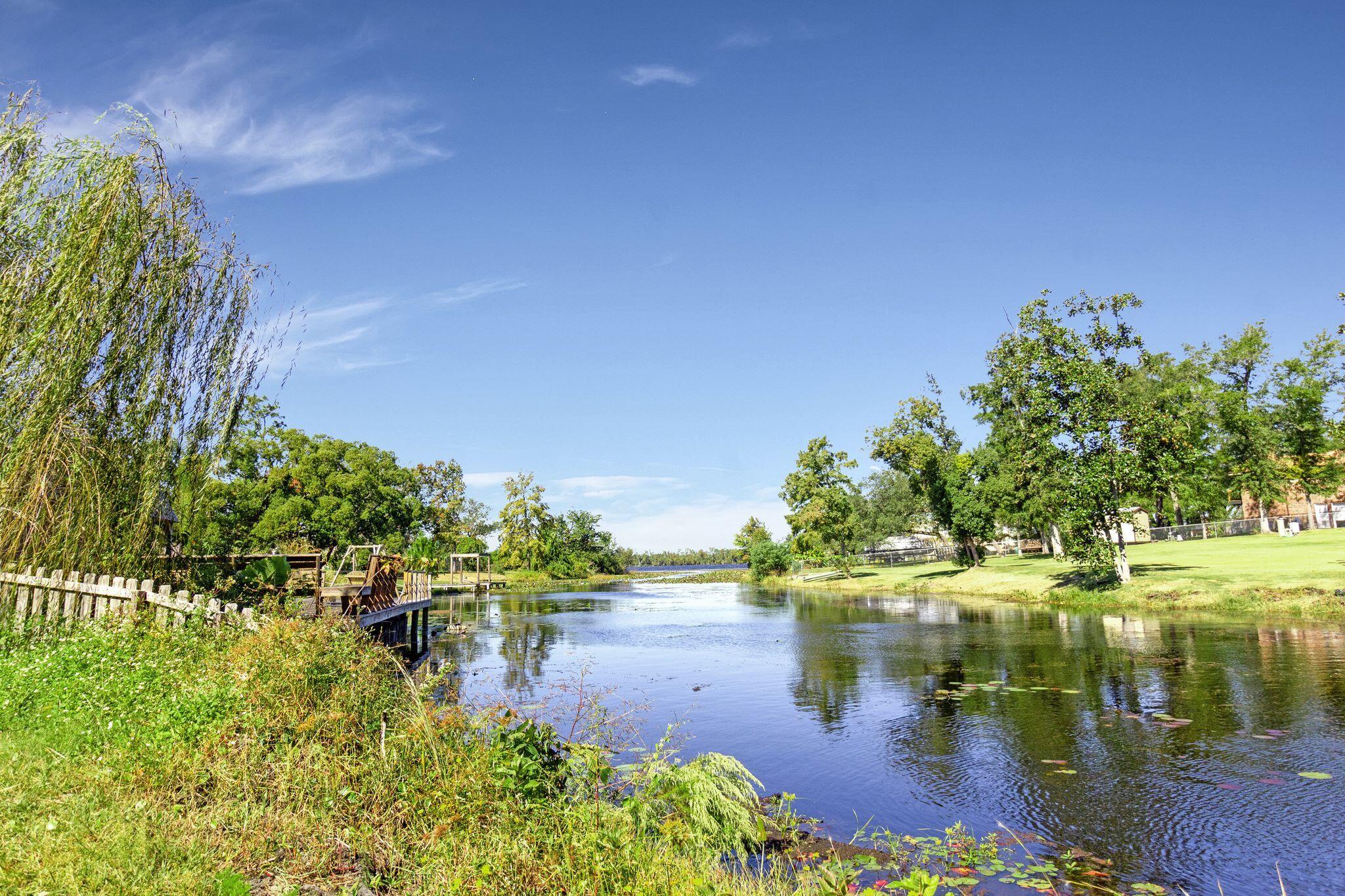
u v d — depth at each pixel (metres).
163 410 11.42
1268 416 54.97
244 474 54.62
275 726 6.12
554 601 54.78
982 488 49.72
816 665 18.77
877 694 14.73
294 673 6.61
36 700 6.86
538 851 4.89
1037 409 32.34
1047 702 13.20
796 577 75.00
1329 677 13.80
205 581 11.52
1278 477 54.59
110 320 10.88
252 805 5.16
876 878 6.27
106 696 6.69
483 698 11.80
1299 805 7.75
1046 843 7.07
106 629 8.73
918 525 82.62
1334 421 53.31
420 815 5.20
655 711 13.45
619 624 32.69
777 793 8.78
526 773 5.78
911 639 23.42
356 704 6.60
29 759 5.59
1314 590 24.39
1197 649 17.84
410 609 20.47
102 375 10.85
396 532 61.75
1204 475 55.09
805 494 62.47
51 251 10.64
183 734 5.96
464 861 4.62
